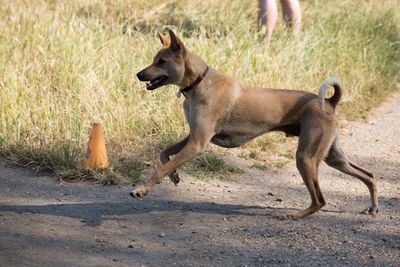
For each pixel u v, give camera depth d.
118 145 8.24
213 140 6.48
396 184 7.82
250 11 14.57
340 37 13.55
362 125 10.88
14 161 7.41
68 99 8.80
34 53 9.89
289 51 12.11
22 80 8.94
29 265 4.61
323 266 4.90
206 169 7.73
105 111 8.73
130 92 9.33
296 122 6.23
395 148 9.66
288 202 6.84
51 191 6.62
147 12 13.49
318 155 6.07
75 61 9.79
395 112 11.91
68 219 5.76
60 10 12.62
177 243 5.31
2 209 5.90
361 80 12.53
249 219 6.08
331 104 6.17
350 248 5.34
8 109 8.26
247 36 12.43
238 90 6.24
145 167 7.68
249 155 8.58
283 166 8.30
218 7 14.44
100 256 4.90
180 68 6.12
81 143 8.00
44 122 8.29
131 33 12.48
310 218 6.20
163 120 8.99
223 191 7.09
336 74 12.37
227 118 6.21
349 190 7.43
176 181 6.46
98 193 6.68
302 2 15.85
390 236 5.72
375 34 15.12
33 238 5.17
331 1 16.38
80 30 10.69
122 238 5.35
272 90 6.35
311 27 13.84
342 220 6.18
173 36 6.03
